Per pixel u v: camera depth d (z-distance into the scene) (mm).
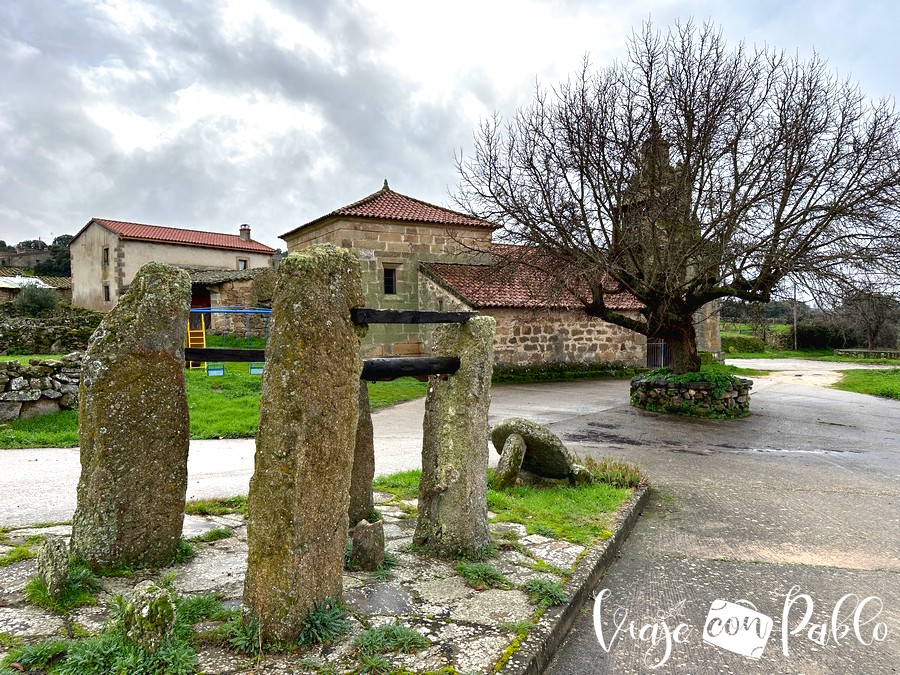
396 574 4105
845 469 8508
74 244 36875
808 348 44062
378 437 10125
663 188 13062
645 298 13023
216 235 38125
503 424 6988
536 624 3410
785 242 11953
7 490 6117
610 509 5895
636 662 3357
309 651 2973
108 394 3900
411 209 22219
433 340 4738
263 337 23297
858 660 3445
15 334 18781
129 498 3932
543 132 13539
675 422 12148
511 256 15203
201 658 2865
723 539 5461
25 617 3207
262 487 3053
